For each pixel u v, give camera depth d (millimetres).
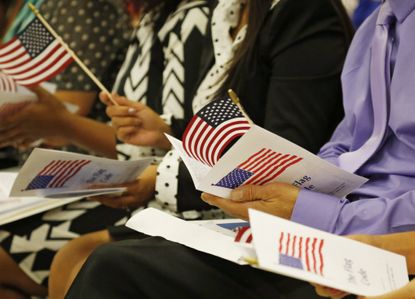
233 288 3139
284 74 4484
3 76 5363
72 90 6453
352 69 4109
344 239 2764
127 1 6172
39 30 5348
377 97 3750
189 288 3127
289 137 4355
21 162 6664
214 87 4836
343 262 2648
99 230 4891
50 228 4918
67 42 6469
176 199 4551
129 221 3457
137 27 5926
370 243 3074
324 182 3348
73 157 3924
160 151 5258
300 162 3193
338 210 3326
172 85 5234
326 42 4531
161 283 3143
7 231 4922
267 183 3348
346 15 4637
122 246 3238
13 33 7004
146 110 5078
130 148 5352
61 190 4113
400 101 3562
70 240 4711
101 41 6488
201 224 3467
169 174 4551
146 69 5570
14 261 4836
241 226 3432
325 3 4562
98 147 5898
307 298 3240
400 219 3277
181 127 5145
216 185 3258
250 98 4637
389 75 3719
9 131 5594
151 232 3342
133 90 5598
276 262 2428
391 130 3705
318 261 2559
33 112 5582
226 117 3432
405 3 3656
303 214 3318
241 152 3039
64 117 5723
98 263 3184
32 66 5324
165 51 5512
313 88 4449
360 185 3389
